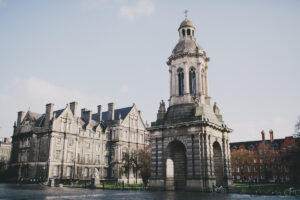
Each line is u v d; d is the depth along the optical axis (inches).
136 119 3816.4
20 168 3085.6
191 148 1469.0
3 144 5246.1
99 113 3720.5
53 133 2915.8
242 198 1067.3
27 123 3228.3
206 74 1786.4
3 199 1017.5
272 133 4426.7
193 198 1053.2
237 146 4724.4
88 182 2851.9
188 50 1720.0
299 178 2731.3
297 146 2620.6
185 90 1647.4
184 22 1847.9
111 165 3437.5
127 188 1772.9
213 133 1561.3
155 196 1154.7
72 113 3193.9
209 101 1731.1
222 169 1611.7
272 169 4047.7
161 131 1605.6
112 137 3550.7
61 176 2901.1
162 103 1697.8
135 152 3171.8
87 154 3270.2
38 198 1072.8
